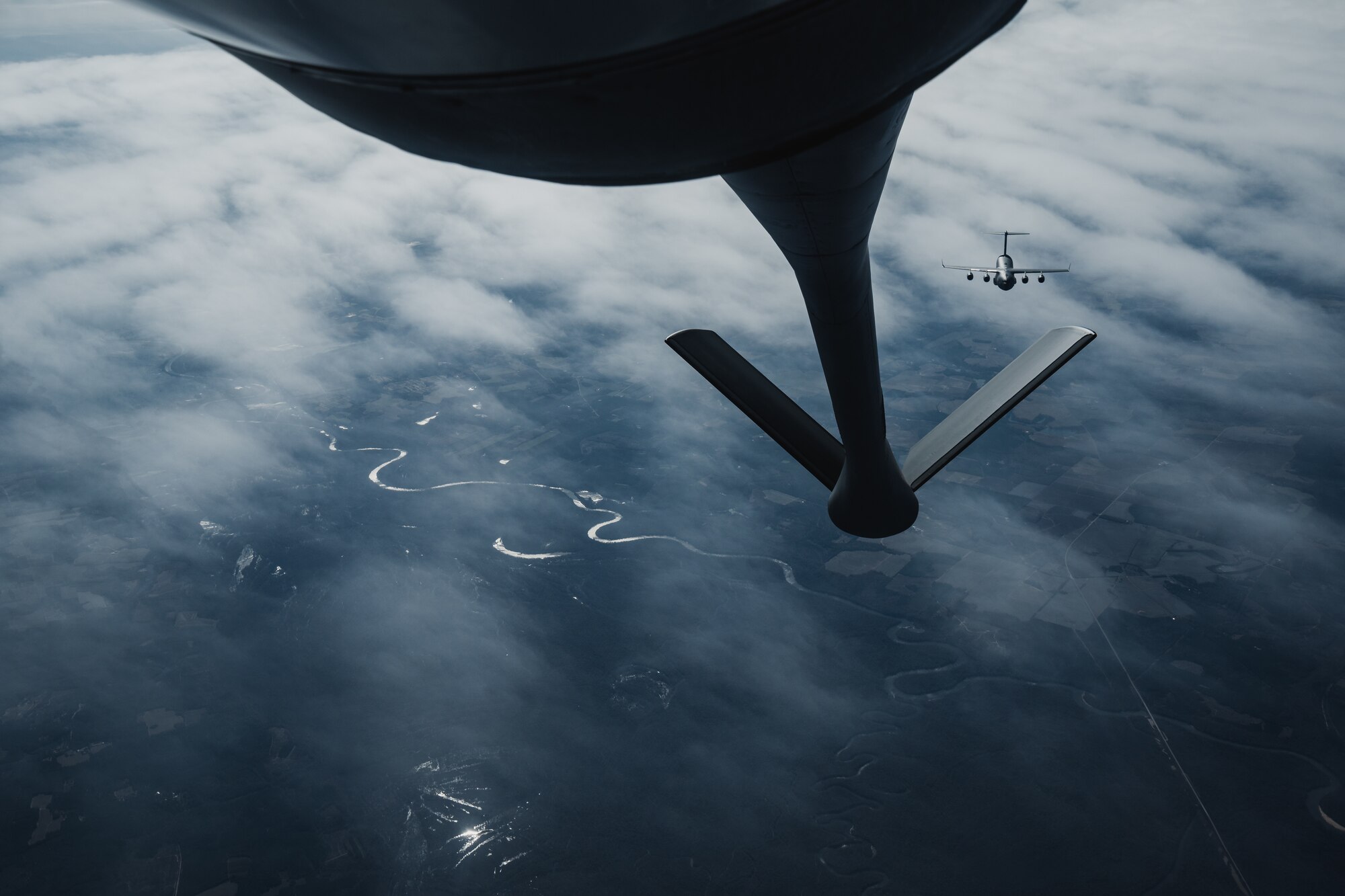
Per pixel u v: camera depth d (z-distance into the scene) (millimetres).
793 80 3787
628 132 3998
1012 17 4566
